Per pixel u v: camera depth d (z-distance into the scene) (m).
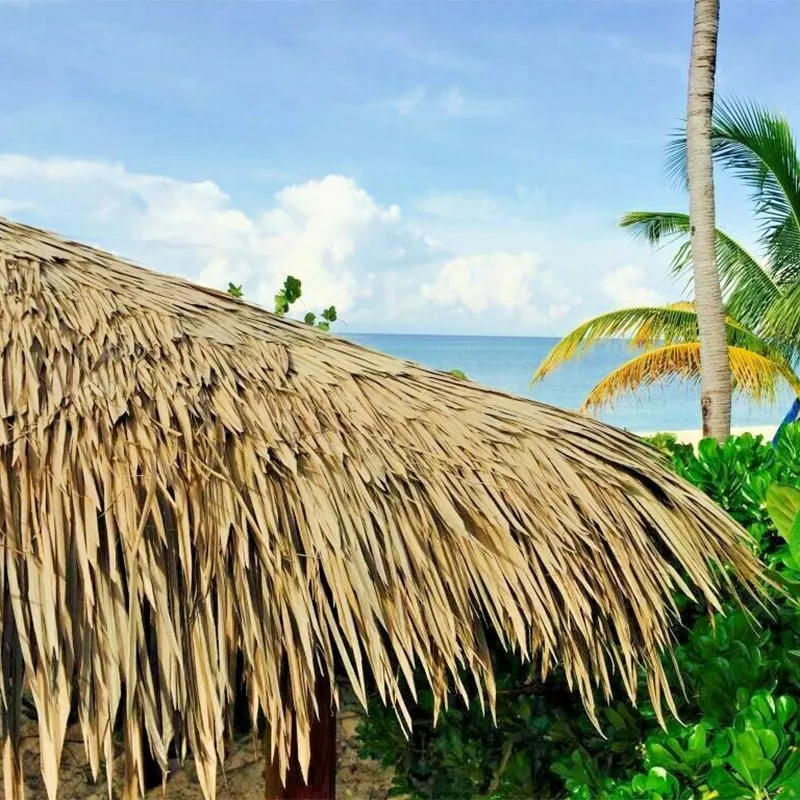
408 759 3.02
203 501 1.79
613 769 2.34
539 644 2.01
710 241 9.13
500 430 2.33
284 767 1.74
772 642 2.27
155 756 1.60
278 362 2.25
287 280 6.43
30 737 3.77
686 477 3.21
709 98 9.19
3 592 1.59
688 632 2.46
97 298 2.20
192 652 1.69
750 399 11.45
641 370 11.70
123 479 1.74
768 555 2.71
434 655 1.90
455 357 101.62
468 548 1.99
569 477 2.24
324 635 1.76
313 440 2.02
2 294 2.05
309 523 1.86
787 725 1.67
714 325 9.07
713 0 9.16
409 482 2.03
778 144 10.83
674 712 1.94
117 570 1.66
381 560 1.88
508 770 2.63
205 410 1.96
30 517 1.66
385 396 2.31
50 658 1.56
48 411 1.80
